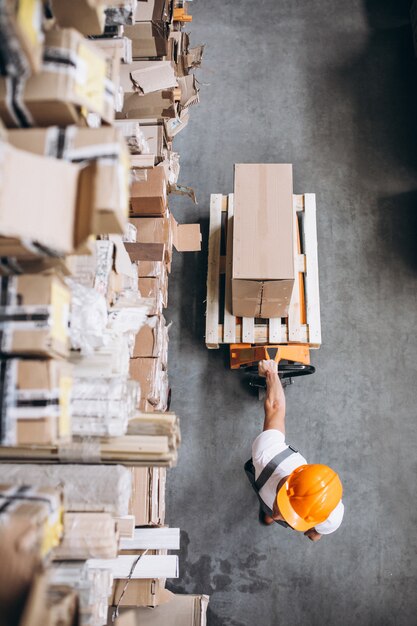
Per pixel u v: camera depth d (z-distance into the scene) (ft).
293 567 12.91
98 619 6.99
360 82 16.72
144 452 6.20
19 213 4.20
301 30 17.30
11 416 4.77
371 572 12.83
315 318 13.24
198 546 13.16
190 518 13.34
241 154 16.20
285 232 11.54
